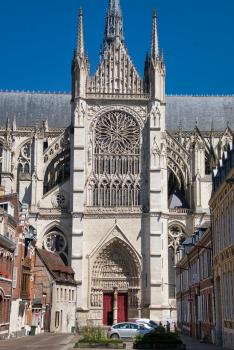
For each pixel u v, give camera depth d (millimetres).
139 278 107500
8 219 72625
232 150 57719
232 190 54406
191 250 84125
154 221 108250
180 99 143000
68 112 138875
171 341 54625
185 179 117500
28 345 57406
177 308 108188
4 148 120500
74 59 118250
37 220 110562
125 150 113562
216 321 63188
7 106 138250
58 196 112688
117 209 110062
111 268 109750
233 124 138875
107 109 114625
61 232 111125
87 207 110125
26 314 81375
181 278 100438
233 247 53844
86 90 115000
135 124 114750
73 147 112312
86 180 111562
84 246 108688
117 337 72688
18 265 76000
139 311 106188
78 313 104875
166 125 137125
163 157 112562
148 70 117438
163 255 108312
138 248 108562
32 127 130875
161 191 110688
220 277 61000
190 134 129375
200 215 111250
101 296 107875
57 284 92562
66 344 59375
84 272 107625
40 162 114188
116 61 117250
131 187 112000
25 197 113562
